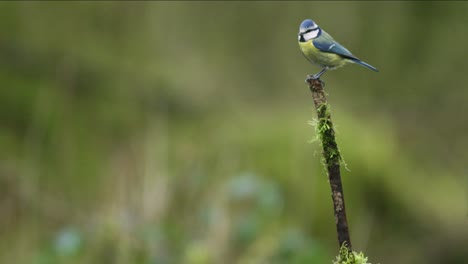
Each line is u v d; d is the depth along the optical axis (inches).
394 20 684.7
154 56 545.6
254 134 470.0
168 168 353.4
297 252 321.7
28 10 482.6
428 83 683.4
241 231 320.2
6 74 438.3
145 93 476.4
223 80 580.4
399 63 685.9
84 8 519.5
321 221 424.8
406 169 525.7
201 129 462.3
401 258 456.8
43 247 345.4
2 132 402.9
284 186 428.1
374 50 677.3
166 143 374.0
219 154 415.5
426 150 601.6
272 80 620.4
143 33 554.3
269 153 447.2
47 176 390.0
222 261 314.0
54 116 426.3
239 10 636.7
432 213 486.9
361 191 472.1
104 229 312.3
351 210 458.0
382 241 458.9
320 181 437.4
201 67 574.2
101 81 471.8
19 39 462.9
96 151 414.0
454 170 584.4
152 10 568.4
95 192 385.7
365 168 483.5
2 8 472.4
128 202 324.2
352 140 510.3
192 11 599.2
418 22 697.6
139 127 431.8
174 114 474.6
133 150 370.3
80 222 364.2
